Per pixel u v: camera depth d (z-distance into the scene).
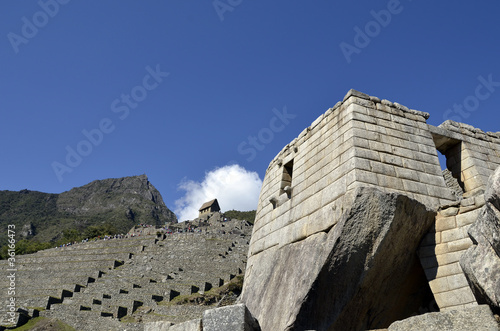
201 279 50.72
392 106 13.26
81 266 60.09
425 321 6.14
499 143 14.67
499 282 5.97
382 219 9.80
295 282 10.62
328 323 9.66
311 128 14.73
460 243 10.15
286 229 13.48
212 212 108.56
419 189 11.50
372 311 10.63
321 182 12.49
